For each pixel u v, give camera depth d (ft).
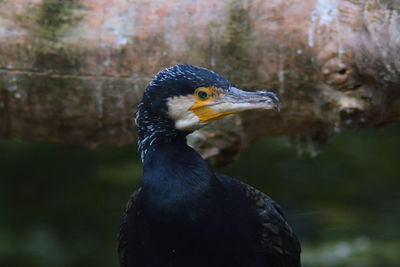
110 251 45.50
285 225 26.45
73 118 29.73
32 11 28.30
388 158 53.16
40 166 53.98
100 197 50.70
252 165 52.70
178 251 22.89
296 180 51.13
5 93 29.04
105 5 28.50
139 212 23.24
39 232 47.01
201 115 22.66
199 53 28.17
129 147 54.70
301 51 27.09
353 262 42.45
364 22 26.03
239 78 28.17
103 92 28.89
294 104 28.40
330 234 45.83
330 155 53.67
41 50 28.37
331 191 49.98
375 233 45.44
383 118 28.45
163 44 28.25
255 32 27.55
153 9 28.30
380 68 26.03
